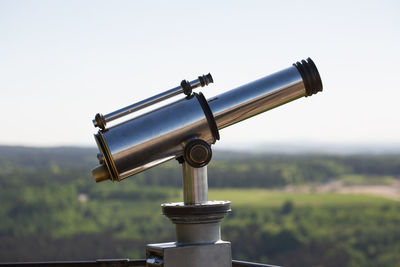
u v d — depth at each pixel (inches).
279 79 66.9
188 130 64.1
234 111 66.0
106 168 65.0
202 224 63.2
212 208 62.6
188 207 62.2
